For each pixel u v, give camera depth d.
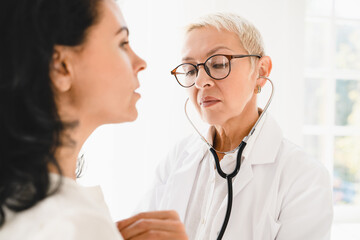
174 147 1.12
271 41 1.63
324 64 1.84
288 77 1.64
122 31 0.48
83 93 0.46
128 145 1.64
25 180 0.40
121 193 1.65
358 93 1.89
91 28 0.45
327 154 1.85
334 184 1.89
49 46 0.41
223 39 0.83
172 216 0.56
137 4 1.62
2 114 0.40
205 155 0.99
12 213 0.40
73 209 0.39
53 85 0.43
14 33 0.39
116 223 0.56
